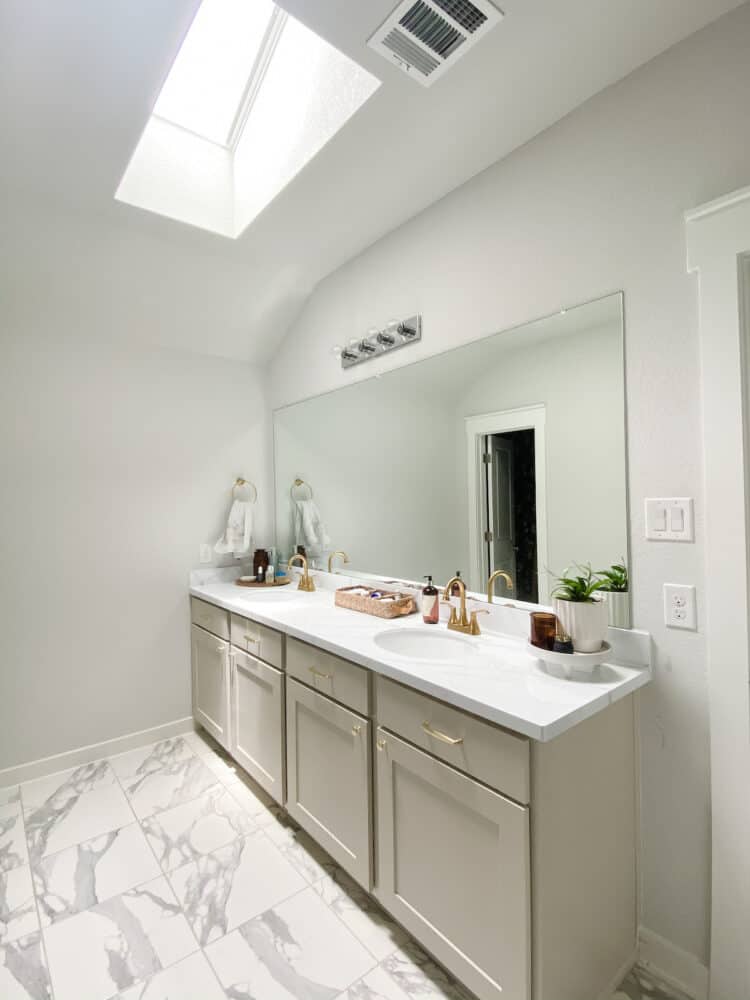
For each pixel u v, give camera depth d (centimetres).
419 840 136
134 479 263
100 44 130
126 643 261
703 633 128
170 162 207
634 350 140
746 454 121
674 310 132
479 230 181
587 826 122
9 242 204
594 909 124
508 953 112
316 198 194
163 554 273
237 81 198
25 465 234
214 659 253
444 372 196
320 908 159
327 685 170
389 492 223
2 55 131
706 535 126
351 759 159
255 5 170
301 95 175
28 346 234
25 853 183
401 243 214
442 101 145
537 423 164
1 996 131
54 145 163
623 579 142
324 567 269
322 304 265
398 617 200
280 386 302
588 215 149
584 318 151
